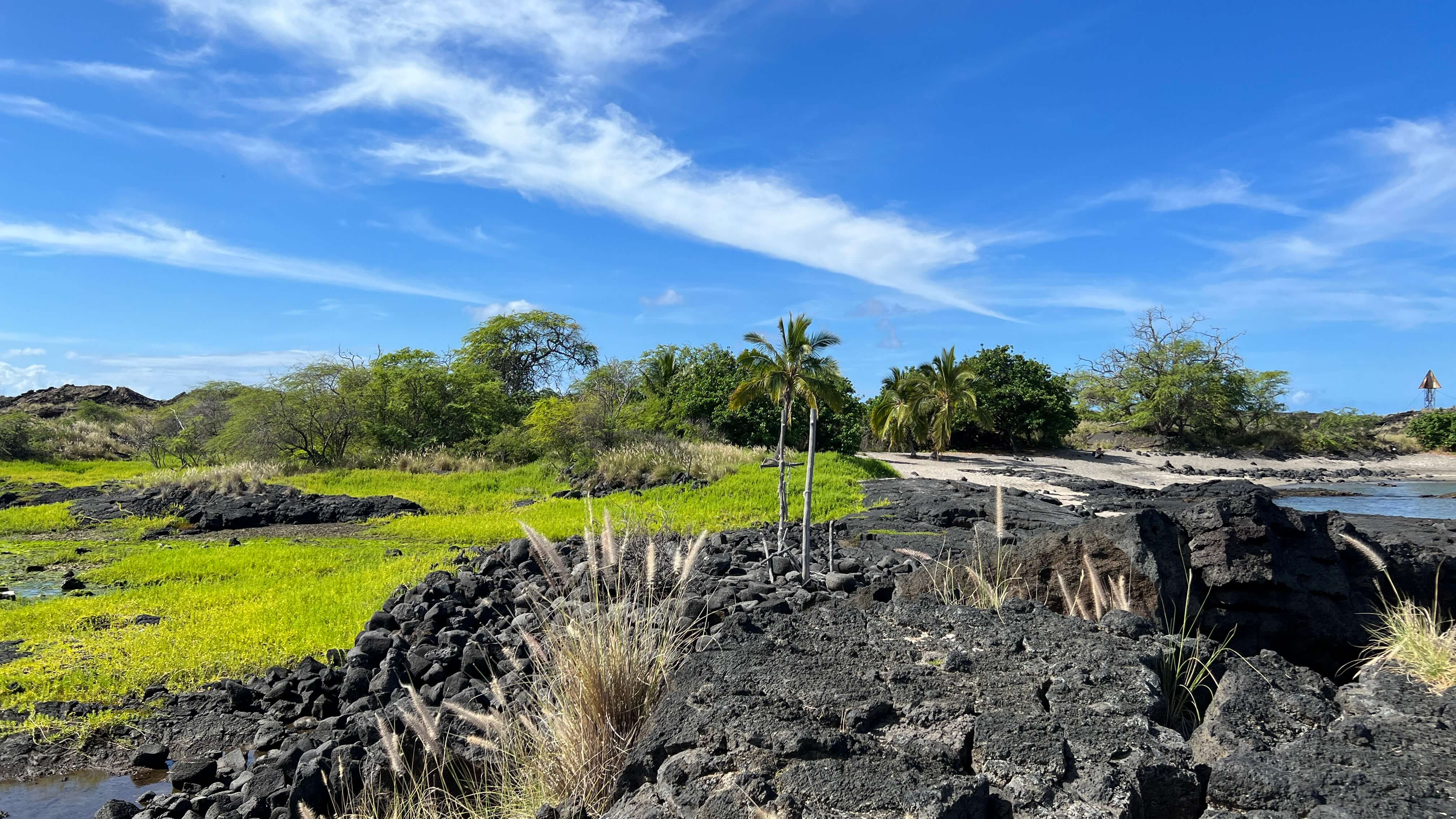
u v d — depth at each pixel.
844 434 37.28
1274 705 3.88
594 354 66.06
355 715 7.09
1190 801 3.32
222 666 9.23
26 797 6.75
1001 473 34.56
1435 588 6.62
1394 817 2.87
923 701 3.91
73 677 8.88
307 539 19.98
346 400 35.47
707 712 3.99
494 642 8.54
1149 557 6.00
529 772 4.72
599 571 7.35
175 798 6.38
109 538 20.92
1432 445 61.94
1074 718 3.68
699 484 24.56
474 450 35.94
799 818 3.23
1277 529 6.42
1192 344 59.75
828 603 8.60
